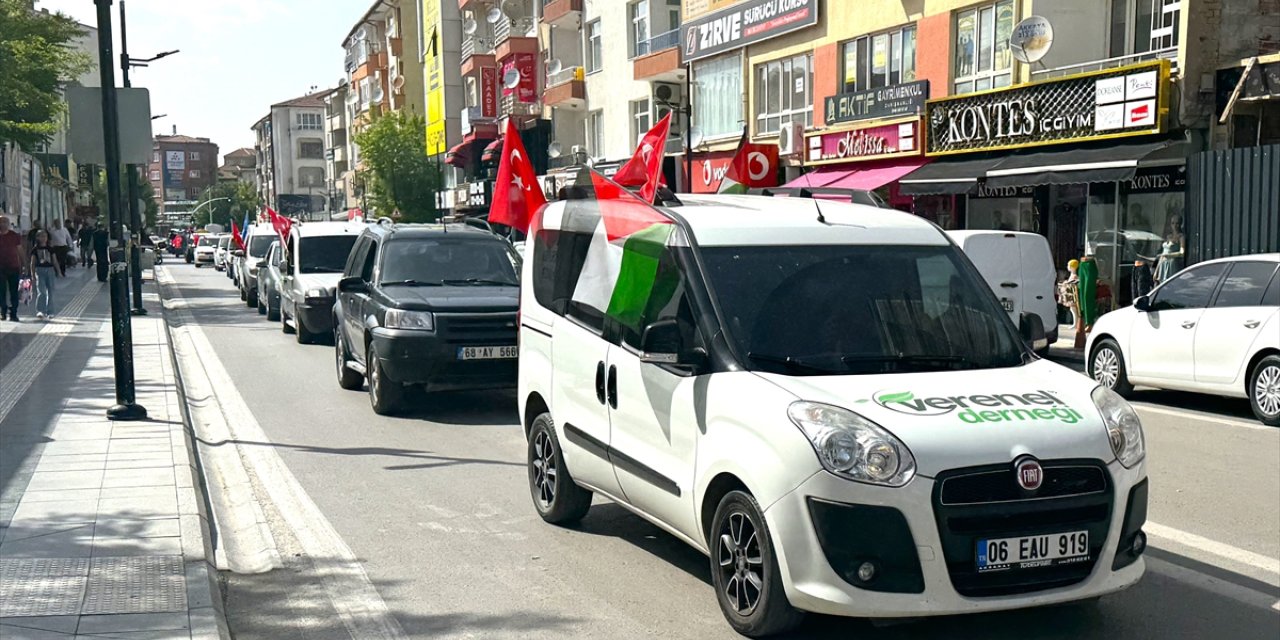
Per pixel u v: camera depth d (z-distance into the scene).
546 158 44.38
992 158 21.03
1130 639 5.00
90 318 23.08
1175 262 17.78
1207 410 11.98
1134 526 4.80
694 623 5.32
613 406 6.09
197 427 11.22
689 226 5.67
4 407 11.20
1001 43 21.23
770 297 5.39
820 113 26.45
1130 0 19.52
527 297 7.55
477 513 7.51
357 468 9.02
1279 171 15.70
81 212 60.62
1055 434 4.61
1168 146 17.48
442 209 59.56
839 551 4.48
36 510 7.00
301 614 5.55
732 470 4.93
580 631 5.23
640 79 34.97
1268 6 17.94
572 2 40.81
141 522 6.73
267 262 25.69
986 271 16.22
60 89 30.31
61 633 4.89
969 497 4.47
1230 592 5.67
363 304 12.35
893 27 24.06
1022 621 5.24
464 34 55.97
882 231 5.89
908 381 4.95
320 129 132.00
